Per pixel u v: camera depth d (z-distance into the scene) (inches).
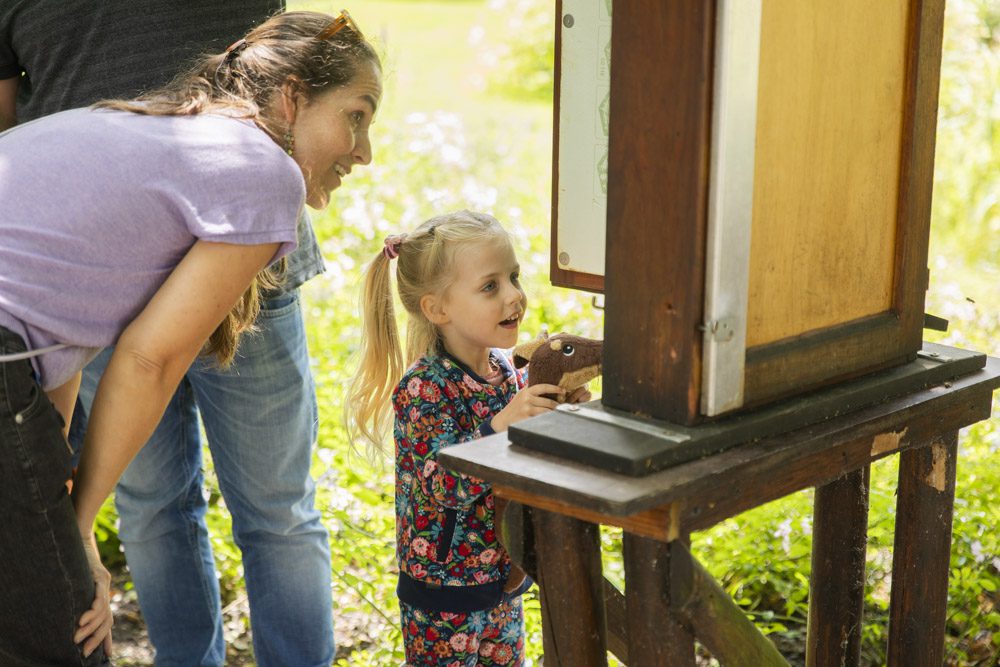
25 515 67.6
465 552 86.8
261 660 104.6
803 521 118.5
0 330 66.5
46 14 90.1
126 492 102.0
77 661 72.8
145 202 68.2
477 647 91.0
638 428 64.8
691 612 65.8
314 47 76.8
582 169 81.7
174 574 104.8
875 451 75.6
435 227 89.5
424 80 499.2
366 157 82.4
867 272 74.6
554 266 85.4
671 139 61.8
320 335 170.6
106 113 72.1
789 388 69.6
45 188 68.4
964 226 226.2
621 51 63.1
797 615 120.6
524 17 495.5
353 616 126.2
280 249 71.4
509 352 95.7
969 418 83.3
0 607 69.7
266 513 99.7
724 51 59.4
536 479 61.1
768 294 67.7
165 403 71.0
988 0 255.1
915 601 87.4
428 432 85.3
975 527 114.7
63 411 79.5
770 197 66.2
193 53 91.4
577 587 68.2
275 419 97.3
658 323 64.8
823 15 66.3
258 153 70.2
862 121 71.0
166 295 68.7
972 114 235.5
